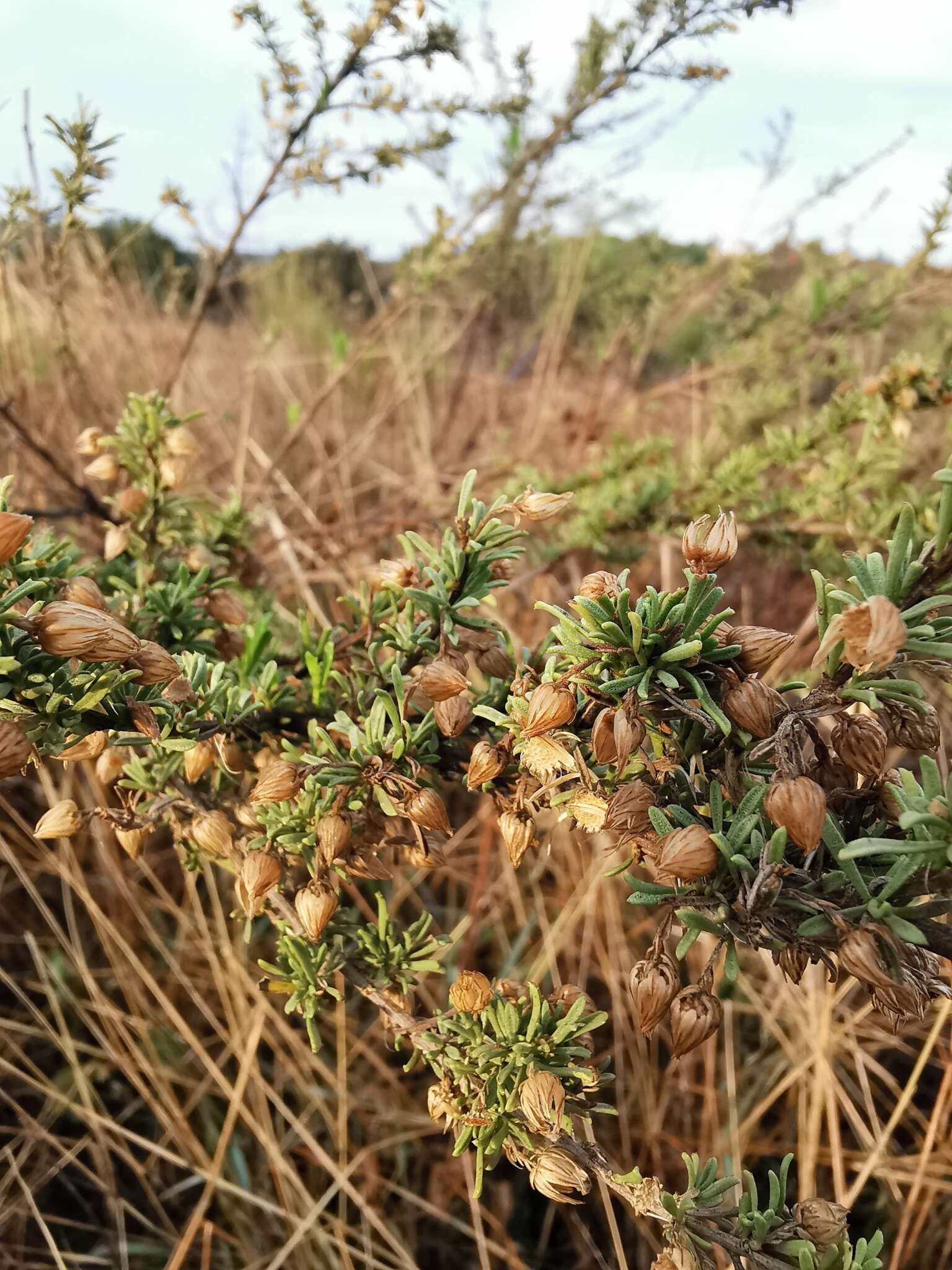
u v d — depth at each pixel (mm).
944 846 119
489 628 193
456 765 201
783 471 566
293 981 204
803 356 607
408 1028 196
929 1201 349
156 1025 404
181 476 269
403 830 193
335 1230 360
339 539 549
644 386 851
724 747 144
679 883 139
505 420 832
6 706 149
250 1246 354
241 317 924
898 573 126
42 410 563
